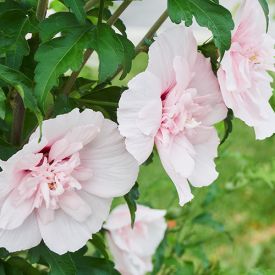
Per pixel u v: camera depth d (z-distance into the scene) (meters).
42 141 0.58
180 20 0.60
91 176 0.62
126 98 0.59
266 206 2.21
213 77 0.64
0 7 0.66
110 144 0.62
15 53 0.63
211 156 0.64
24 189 0.60
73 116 0.59
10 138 0.73
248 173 1.21
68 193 0.62
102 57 0.61
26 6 0.68
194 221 1.16
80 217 0.62
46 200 0.60
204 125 0.64
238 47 0.63
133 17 3.95
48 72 0.59
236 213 2.18
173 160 0.61
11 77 0.59
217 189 1.18
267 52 0.65
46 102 0.69
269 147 2.64
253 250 1.64
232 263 1.90
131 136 0.59
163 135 0.60
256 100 0.64
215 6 0.61
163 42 0.60
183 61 0.61
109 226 0.96
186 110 0.62
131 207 0.71
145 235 0.98
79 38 0.61
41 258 0.77
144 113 0.59
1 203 0.61
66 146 0.60
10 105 0.70
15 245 0.62
